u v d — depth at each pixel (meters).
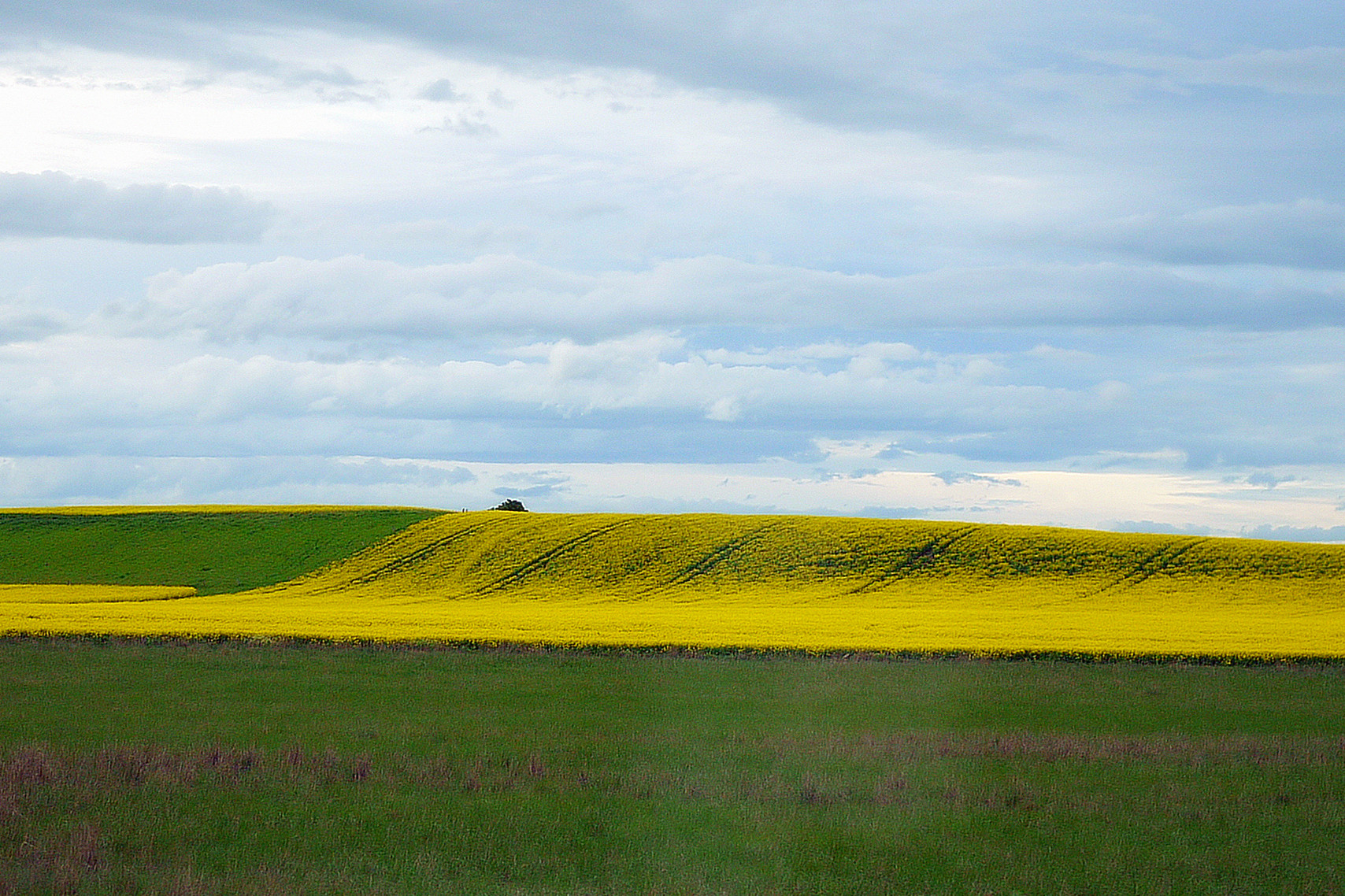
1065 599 61.03
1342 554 71.62
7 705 25.47
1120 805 16.52
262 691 28.17
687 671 32.75
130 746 19.80
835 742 21.20
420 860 13.27
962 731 23.16
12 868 12.48
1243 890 12.95
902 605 59.44
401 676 31.06
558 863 13.41
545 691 28.56
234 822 14.86
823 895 12.48
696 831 14.91
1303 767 19.45
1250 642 40.06
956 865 13.60
